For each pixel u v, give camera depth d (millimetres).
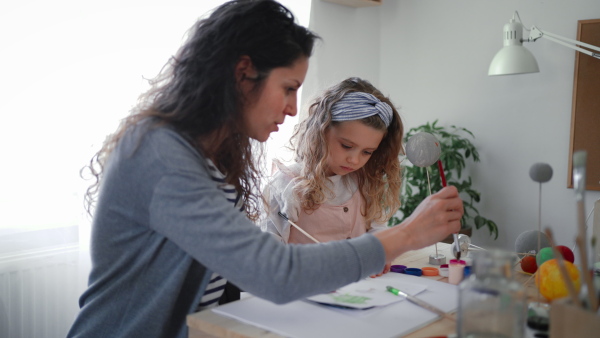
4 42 1690
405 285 1102
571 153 2689
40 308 1821
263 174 1313
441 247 1517
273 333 839
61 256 1851
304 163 1548
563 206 2750
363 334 828
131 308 966
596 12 2621
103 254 956
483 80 2934
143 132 891
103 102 1893
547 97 2758
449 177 2865
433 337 792
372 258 857
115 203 910
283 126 2605
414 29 3152
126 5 1943
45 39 1764
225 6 988
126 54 1949
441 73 3072
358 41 3133
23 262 1767
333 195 1593
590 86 2627
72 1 1810
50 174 1807
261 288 810
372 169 1657
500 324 708
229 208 858
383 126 1493
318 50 2883
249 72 941
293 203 1531
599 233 1412
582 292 736
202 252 832
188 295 989
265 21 943
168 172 854
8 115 1714
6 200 1730
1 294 1727
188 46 998
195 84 951
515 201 2881
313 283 818
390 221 2945
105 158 986
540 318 843
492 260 717
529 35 2617
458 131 3033
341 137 1492
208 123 958
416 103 3178
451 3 3008
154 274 956
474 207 2992
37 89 1760
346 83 1565
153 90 1020
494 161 2932
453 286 1110
